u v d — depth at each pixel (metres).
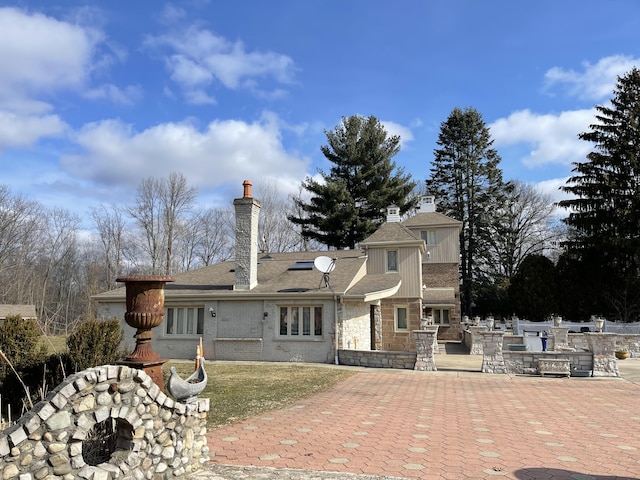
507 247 46.00
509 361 15.17
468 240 45.84
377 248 24.48
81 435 3.93
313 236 39.09
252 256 19.17
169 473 4.96
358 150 40.28
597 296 32.25
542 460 5.94
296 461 5.87
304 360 17.67
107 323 10.06
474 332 22.27
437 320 30.52
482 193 46.41
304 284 19.11
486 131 48.00
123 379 4.39
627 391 11.80
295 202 41.56
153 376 6.30
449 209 47.12
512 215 47.00
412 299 23.62
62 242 42.25
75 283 42.50
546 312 32.91
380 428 7.66
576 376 14.59
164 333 19.50
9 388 9.01
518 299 35.03
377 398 10.54
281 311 18.36
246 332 18.44
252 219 19.33
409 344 23.30
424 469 5.57
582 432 7.42
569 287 32.75
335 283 18.98
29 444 3.59
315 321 17.94
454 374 14.72
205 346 18.77
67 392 3.86
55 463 3.74
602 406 9.69
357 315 19.55
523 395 11.05
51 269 41.47
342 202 38.22
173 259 43.91
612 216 31.50
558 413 8.94
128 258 44.06
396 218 26.88
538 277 33.44
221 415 8.66
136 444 4.52
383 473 5.41
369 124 41.22
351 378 13.66
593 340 14.80
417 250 23.95
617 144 32.41
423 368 15.45
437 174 48.62
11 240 38.97
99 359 9.60
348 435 7.20
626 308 31.25
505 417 8.54
